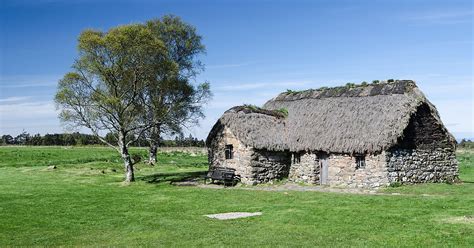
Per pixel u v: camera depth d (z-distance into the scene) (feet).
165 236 65.62
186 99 149.48
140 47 126.93
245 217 77.97
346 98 131.13
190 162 227.81
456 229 64.13
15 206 94.68
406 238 60.39
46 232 70.33
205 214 82.64
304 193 105.91
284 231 66.54
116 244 62.03
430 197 93.25
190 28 188.34
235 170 132.26
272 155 130.93
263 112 138.00
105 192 116.26
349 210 80.69
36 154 274.77
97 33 128.77
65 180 147.02
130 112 138.82
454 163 125.80
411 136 117.70
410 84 124.16
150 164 206.39
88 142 467.93
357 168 117.70
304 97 144.46
